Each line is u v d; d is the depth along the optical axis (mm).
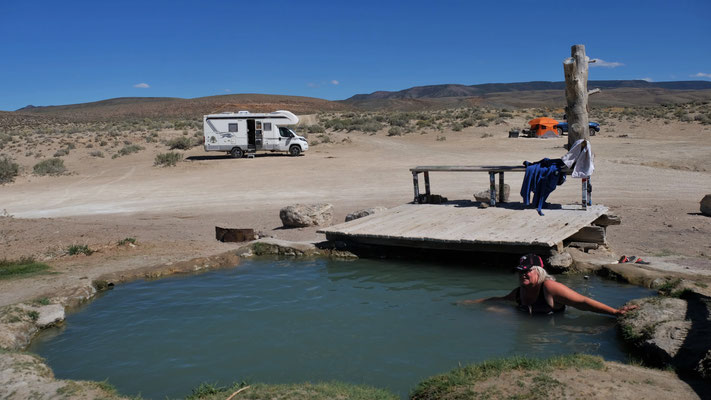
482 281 8461
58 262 10305
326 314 6953
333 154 34875
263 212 17250
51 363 5695
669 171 22438
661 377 4398
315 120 66750
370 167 28344
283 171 27859
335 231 10625
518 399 3996
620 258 8969
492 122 52188
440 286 8219
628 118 54781
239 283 8734
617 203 15625
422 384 4613
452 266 9562
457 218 11461
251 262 10312
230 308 7359
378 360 5402
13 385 4703
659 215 13414
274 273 9352
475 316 6691
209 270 9766
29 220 16438
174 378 5168
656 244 10188
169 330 6555
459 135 44625
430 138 43344
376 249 10594
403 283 8461
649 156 28797
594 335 5879
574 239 9945
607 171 22875
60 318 7090
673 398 3916
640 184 19328
